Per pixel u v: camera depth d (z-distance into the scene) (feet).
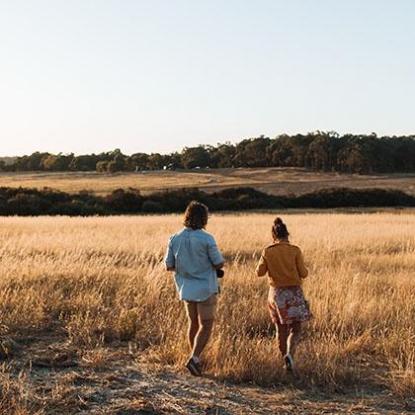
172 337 26.63
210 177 350.84
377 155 356.18
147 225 113.80
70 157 460.14
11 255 51.11
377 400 20.80
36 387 21.06
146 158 440.04
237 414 19.04
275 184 286.05
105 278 39.75
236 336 27.66
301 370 22.90
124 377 22.62
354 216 149.07
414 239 81.71
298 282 23.94
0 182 331.57
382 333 28.04
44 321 30.42
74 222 122.83
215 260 23.02
